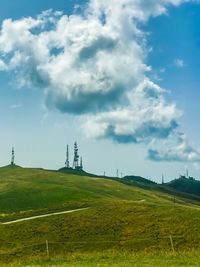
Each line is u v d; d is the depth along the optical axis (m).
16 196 187.00
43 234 85.06
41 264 45.06
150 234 80.56
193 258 45.00
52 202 177.00
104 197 189.88
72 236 82.88
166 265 40.91
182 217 89.12
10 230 89.00
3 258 67.94
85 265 41.97
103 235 82.31
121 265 41.34
